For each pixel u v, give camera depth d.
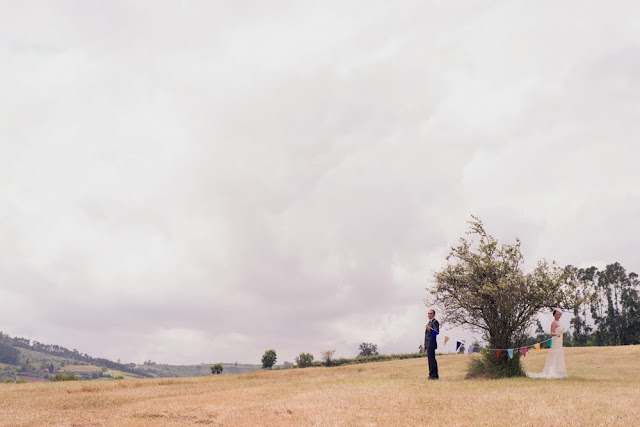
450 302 20.02
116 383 20.53
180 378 23.58
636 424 8.30
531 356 34.03
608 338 106.81
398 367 31.00
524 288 18.95
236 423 9.36
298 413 10.20
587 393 12.57
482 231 20.23
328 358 57.62
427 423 8.62
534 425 8.23
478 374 19.52
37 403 13.30
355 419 9.14
